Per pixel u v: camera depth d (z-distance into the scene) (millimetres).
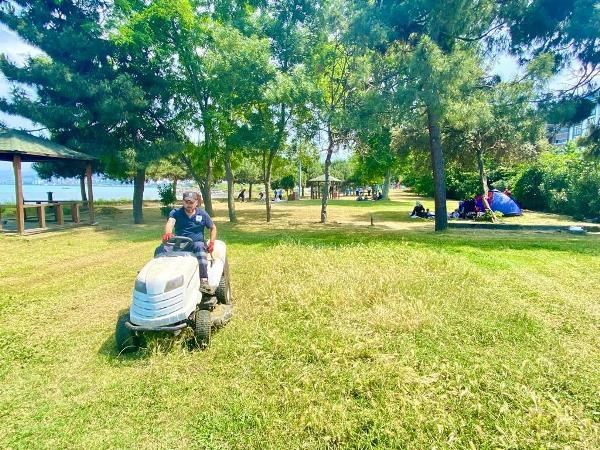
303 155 17391
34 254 9328
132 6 14961
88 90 13773
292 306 4910
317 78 14508
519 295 5426
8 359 3812
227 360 3641
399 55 11469
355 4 11828
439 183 13273
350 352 3586
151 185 99625
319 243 9781
